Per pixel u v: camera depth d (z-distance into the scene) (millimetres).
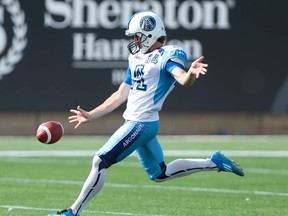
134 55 24219
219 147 57625
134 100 23828
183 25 65812
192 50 65938
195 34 65938
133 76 24000
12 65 65188
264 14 66562
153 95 23641
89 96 65562
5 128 67562
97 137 67438
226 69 66375
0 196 32000
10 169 43000
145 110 23562
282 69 66625
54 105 65625
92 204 30047
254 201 31125
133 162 47688
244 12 66438
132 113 23688
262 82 66625
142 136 23500
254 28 66438
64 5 65250
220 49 66250
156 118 23828
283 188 35375
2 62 65000
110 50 65438
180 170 25250
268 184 36875
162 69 23516
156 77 23609
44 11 65188
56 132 23672
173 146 58281
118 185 36344
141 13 24203
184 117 68438
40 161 47688
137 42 24016
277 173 41656
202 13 66000
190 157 49594
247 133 68625
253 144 60375
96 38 65375
